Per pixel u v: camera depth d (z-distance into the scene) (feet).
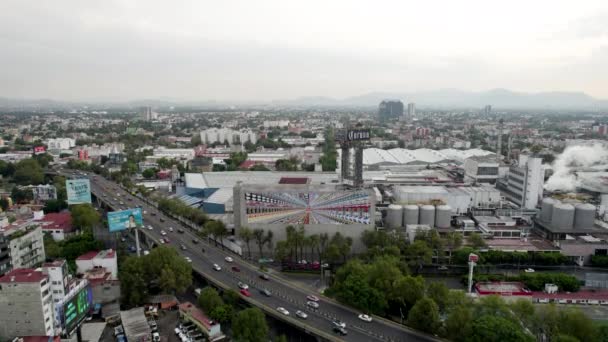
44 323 464.24
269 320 556.92
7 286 458.91
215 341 502.38
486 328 435.12
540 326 476.13
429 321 485.15
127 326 514.27
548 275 632.38
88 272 611.06
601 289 637.71
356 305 540.52
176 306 591.78
